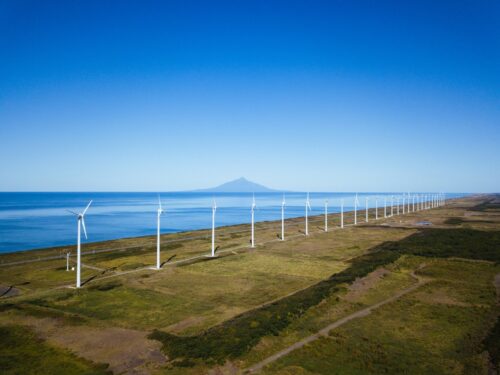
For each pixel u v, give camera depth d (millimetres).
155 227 170375
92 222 189750
